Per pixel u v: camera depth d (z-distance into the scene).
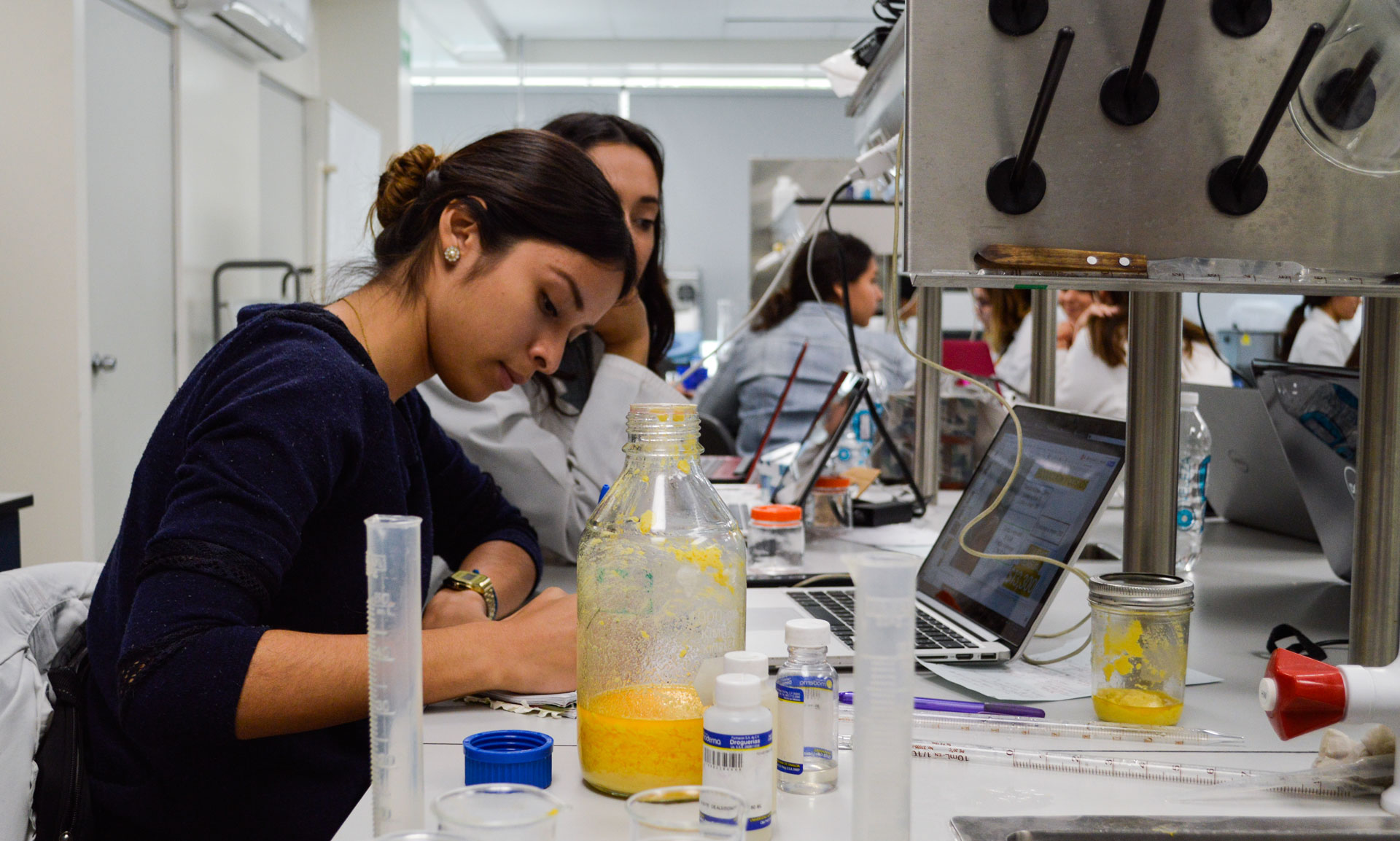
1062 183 0.84
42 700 0.89
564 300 0.97
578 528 1.58
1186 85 0.84
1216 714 0.86
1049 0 0.82
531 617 0.92
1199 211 0.85
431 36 7.86
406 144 6.87
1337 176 0.86
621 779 0.66
